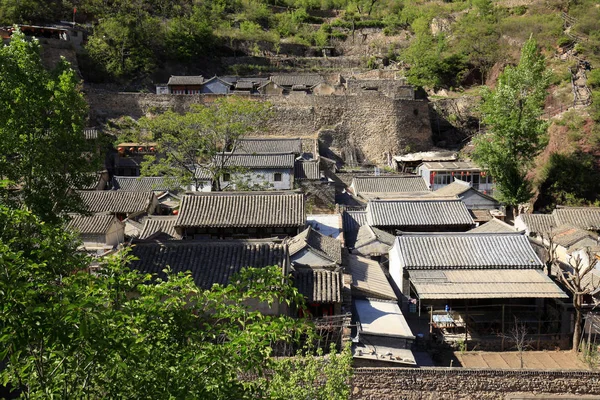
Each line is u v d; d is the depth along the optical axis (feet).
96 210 99.35
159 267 52.16
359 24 232.32
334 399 33.14
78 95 53.57
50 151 49.32
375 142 163.53
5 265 18.76
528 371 46.29
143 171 94.27
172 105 159.02
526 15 202.28
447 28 217.56
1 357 16.83
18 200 50.31
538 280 62.54
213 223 71.41
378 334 49.90
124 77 176.55
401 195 110.01
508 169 106.63
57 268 25.66
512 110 106.22
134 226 91.91
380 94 163.32
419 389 46.06
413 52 193.06
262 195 76.95
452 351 58.80
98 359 18.66
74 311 18.16
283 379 30.17
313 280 55.26
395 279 71.87
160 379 20.15
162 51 192.13
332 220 89.56
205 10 208.54
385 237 84.89
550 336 60.29
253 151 136.98
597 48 164.25
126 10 186.39
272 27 230.27
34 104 49.14
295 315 53.57
